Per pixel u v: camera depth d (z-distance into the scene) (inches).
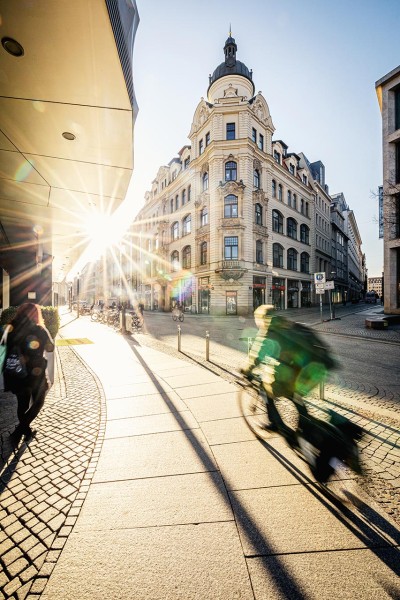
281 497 94.7
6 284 514.6
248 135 1075.3
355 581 65.6
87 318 1088.2
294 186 1414.9
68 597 63.2
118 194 281.7
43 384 142.5
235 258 1075.9
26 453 126.3
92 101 152.6
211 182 1108.5
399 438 134.6
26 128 177.3
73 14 104.2
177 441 133.0
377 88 818.8
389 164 794.8
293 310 1267.2
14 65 128.6
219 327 668.7
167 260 1514.5
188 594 63.3
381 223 845.2
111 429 146.5
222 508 90.1
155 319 967.0
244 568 69.3
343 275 2409.0
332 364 115.6
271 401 129.6
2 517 89.1
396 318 665.0
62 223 373.4
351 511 88.1
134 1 135.3
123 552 74.6
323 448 98.7
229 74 1187.9
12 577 68.8
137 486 101.6
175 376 245.4
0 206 316.5
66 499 96.9
